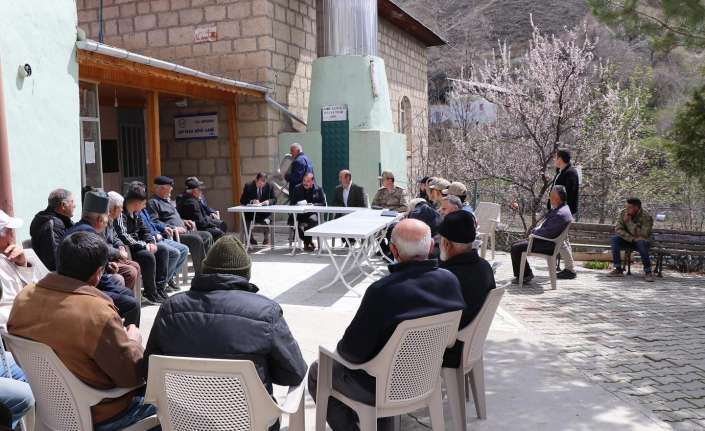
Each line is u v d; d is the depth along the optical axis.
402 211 9.39
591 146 14.12
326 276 7.79
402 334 2.74
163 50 12.62
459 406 3.23
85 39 7.21
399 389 2.84
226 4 12.09
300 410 2.94
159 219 7.40
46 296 2.54
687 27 7.37
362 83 12.65
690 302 6.78
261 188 10.16
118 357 2.52
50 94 6.71
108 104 11.45
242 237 10.24
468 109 17.62
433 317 2.78
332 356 2.95
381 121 12.98
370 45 13.00
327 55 12.91
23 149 6.29
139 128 12.33
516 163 14.36
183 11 12.40
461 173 15.53
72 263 2.57
